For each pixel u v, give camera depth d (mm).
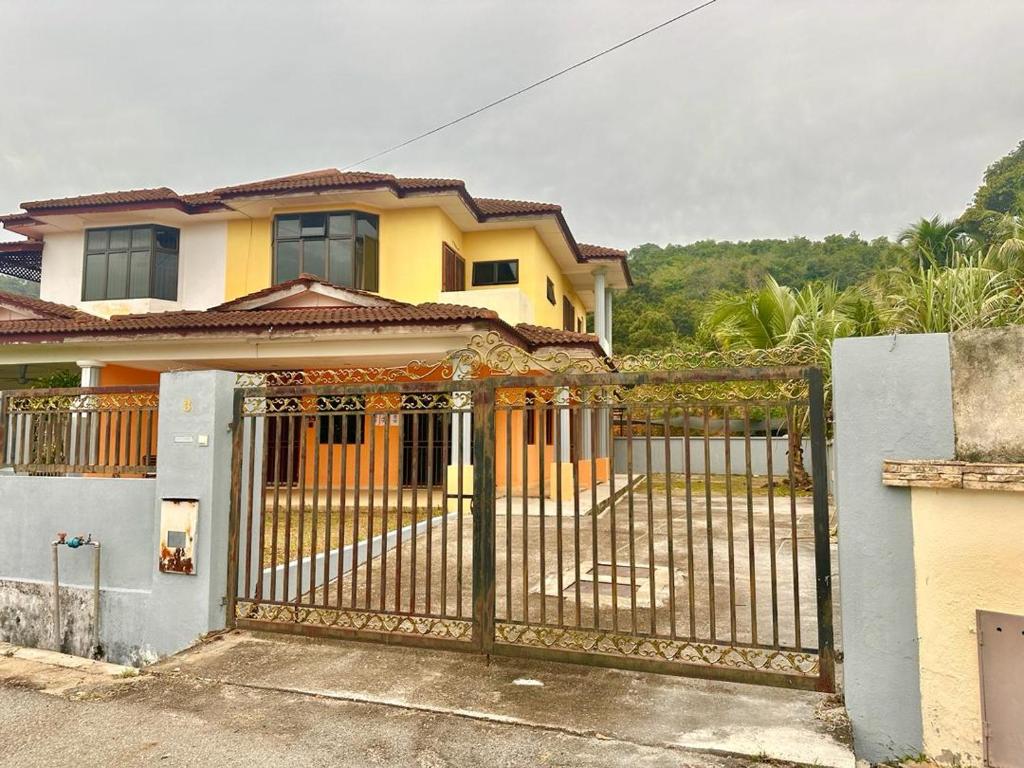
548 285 18453
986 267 10969
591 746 3211
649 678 4035
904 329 10359
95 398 6051
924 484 3227
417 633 4543
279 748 3281
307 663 4398
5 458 6371
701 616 5352
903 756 3279
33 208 15844
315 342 11242
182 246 16672
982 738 3066
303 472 4941
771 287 14641
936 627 3211
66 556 5840
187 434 5289
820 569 3676
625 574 6727
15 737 3475
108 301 16234
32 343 11922
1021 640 3000
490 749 3209
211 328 10969
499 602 5766
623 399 4156
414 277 15297
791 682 3688
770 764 3020
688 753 3123
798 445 12148
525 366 4570
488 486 4430
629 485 4086
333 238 15102
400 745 3277
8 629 5922
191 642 5121
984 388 3221
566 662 4133
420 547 8062
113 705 3852
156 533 5375
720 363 3980
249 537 5172
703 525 10008
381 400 5812
